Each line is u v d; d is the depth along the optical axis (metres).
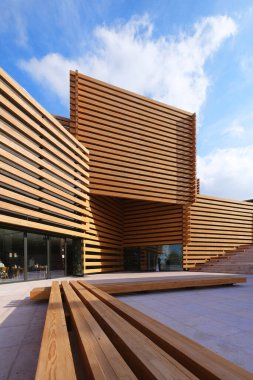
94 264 17.48
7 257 11.42
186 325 4.67
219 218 23.08
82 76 17.47
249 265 17.28
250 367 2.98
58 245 14.82
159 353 1.98
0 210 10.20
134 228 22.48
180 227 20.58
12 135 10.27
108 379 1.57
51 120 13.34
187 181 20.41
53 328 2.84
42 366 1.83
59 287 6.71
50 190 12.69
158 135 19.69
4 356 3.40
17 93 11.11
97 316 3.50
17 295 8.10
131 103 18.95
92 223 17.38
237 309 5.98
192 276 14.73
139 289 8.01
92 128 17.28
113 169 17.61
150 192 18.83
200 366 1.78
